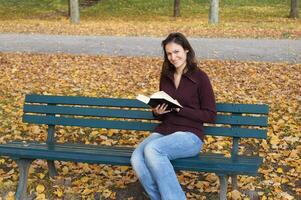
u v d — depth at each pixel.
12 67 12.02
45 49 15.37
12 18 28.89
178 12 29.41
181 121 4.89
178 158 4.78
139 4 32.53
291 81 10.15
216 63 12.34
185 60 4.99
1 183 5.58
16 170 5.98
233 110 5.13
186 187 5.41
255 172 4.55
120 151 5.14
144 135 6.97
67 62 12.64
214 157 4.90
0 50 15.13
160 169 4.55
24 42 17.06
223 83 10.17
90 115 5.63
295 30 20.19
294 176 5.62
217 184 5.47
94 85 10.13
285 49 15.05
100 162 4.95
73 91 9.65
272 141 6.58
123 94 9.34
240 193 5.25
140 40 17.48
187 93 4.96
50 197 5.33
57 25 24.00
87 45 16.22
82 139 6.95
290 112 7.80
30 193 5.40
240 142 6.64
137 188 5.45
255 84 10.01
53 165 5.70
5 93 9.45
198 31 20.42
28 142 5.56
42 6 32.47
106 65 12.23
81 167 5.97
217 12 23.36
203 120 4.88
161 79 5.18
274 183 5.44
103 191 5.35
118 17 29.62
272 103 8.41
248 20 26.39
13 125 7.48
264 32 19.69
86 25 23.97
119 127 5.52
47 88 9.90
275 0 33.25
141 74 11.14
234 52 14.56
